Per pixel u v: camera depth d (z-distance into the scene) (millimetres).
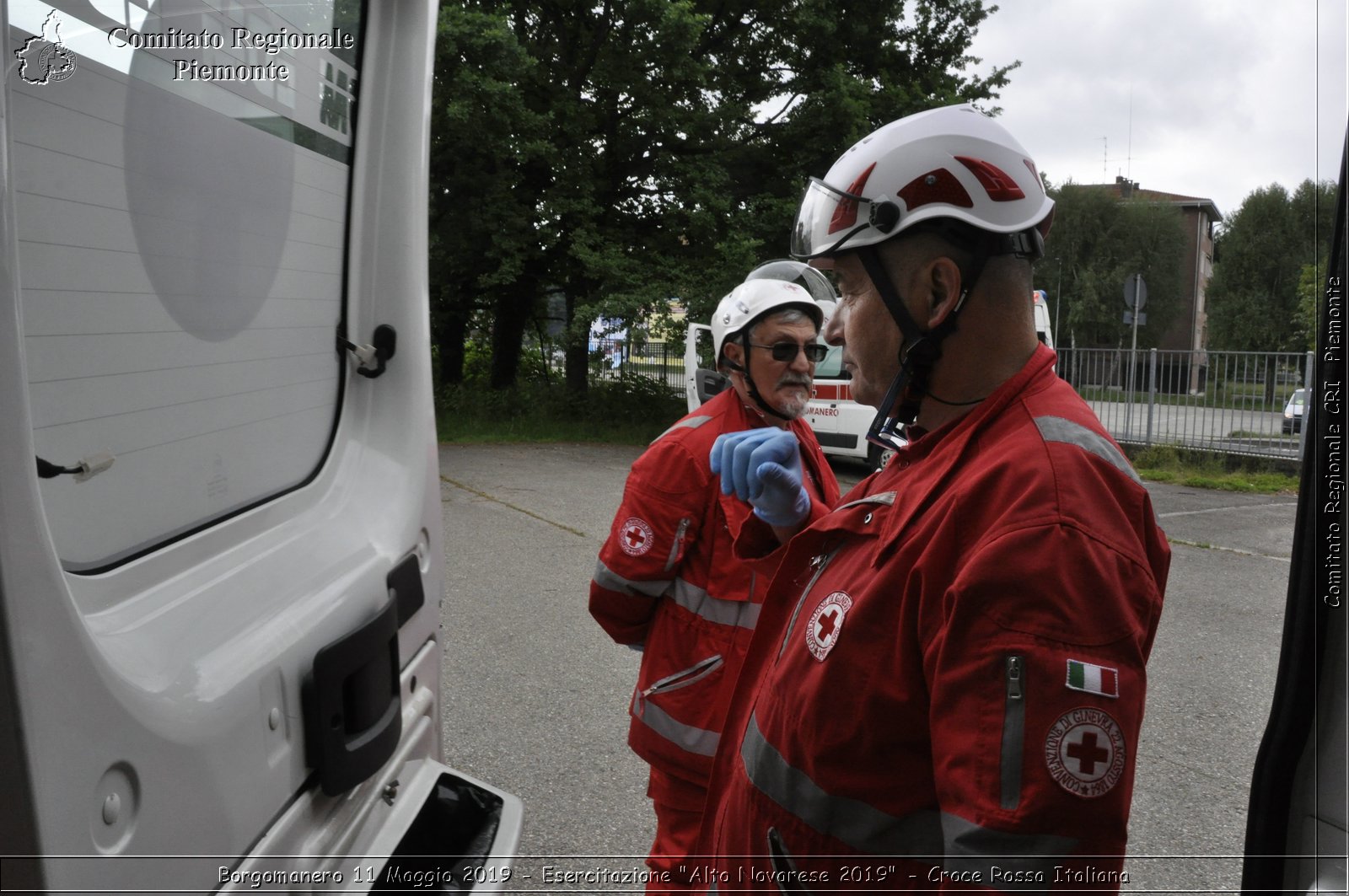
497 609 5496
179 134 1379
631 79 14680
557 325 17938
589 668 4539
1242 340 35594
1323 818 895
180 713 1189
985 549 924
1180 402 12906
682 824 2111
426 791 1896
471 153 14305
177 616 1306
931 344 1098
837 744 1048
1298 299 33719
